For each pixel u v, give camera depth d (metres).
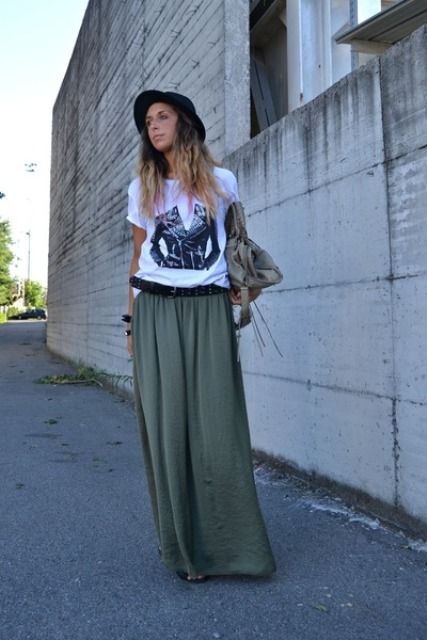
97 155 10.78
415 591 2.28
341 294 3.31
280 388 4.00
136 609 2.18
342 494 3.32
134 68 8.30
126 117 8.74
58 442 5.21
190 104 2.40
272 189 4.08
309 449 3.66
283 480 3.79
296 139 3.77
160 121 2.38
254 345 4.38
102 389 9.09
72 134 14.03
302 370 3.72
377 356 3.01
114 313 9.00
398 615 2.11
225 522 2.32
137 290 2.46
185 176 2.34
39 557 2.67
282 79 6.46
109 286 9.43
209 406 2.28
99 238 10.34
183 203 2.36
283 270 3.94
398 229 2.87
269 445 4.16
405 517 2.83
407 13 3.77
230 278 2.40
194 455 2.31
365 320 3.11
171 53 6.67
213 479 2.29
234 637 1.98
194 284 2.30
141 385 2.38
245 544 2.31
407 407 2.80
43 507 3.40
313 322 3.59
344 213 3.29
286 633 2.00
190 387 2.30
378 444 3.01
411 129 2.79
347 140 3.26
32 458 4.60
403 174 2.84
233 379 2.33
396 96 2.88
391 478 2.92
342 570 2.47
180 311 2.32
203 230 2.35
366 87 3.09
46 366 12.93
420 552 2.62
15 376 10.83
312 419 3.61
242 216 2.45
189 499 2.32
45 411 6.90
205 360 2.30
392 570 2.46
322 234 3.50
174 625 2.06
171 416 2.27
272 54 6.69
